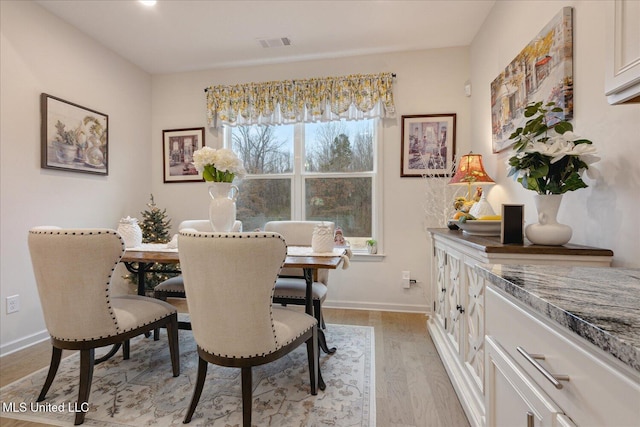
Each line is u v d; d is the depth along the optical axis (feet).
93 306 5.16
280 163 11.94
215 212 6.60
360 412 5.36
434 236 8.46
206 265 4.42
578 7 4.77
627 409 1.49
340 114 10.96
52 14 8.71
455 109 10.54
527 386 2.41
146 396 5.83
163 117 12.41
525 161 4.37
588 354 1.76
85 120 9.69
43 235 4.91
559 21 5.11
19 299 7.91
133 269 8.48
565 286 2.49
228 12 8.67
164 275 11.14
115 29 9.50
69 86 9.23
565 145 4.17
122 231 7.34
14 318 7.81
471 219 6.23
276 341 4.84
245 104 11.64
